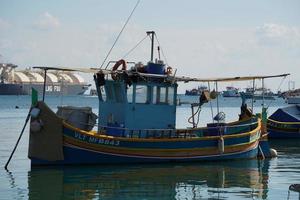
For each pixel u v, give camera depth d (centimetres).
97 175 2273
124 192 1988
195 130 2723
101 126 2494
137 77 2522
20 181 2144
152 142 2498
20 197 1878
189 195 1959
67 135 2364
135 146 2469
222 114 2891
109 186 2078
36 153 2352
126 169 2420
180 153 2564
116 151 2441
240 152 2769
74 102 13200
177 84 2628
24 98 16838
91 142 2397
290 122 4322
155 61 2619
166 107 2616
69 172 2317
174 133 2625
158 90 2592
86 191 1991
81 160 2402
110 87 2603
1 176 2248
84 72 2497
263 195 1970
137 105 2550
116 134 2506
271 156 3048
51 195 1916
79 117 2480
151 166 2502
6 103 12812
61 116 2494
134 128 2548
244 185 2158
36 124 2334
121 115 2550
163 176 2300
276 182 2236
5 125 5703
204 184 2164
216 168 2542
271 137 4334
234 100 18350
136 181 2186
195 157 2603
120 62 2559
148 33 2609
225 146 2702
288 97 15188
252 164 2717
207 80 2705
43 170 2353
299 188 1514
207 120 6881
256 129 2891
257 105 12850
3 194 1919
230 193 2000
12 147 3484
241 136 2764
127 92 2528
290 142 4112
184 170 2458
